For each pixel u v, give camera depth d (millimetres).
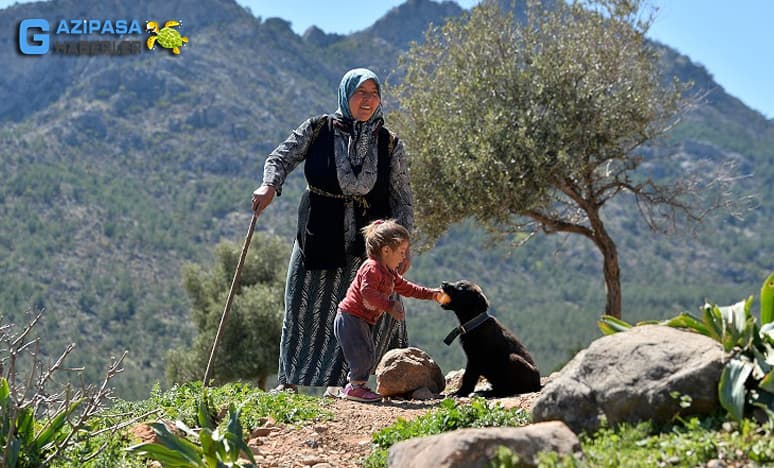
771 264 199750
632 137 15312
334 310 6664
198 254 151500
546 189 14469
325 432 5543
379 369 6918
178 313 123375
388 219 6746
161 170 191625
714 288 179875
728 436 4207
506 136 14039
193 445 4727
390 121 15195
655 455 4109
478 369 6738
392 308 6223
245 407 5840
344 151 6547
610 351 4672
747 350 4508
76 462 5102
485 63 15203
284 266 37469
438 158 14344
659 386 4461
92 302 121000
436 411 5738
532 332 144875
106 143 198000
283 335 6738
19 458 4875
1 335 4883
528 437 4043
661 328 4844
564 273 181875
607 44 14938
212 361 6289
